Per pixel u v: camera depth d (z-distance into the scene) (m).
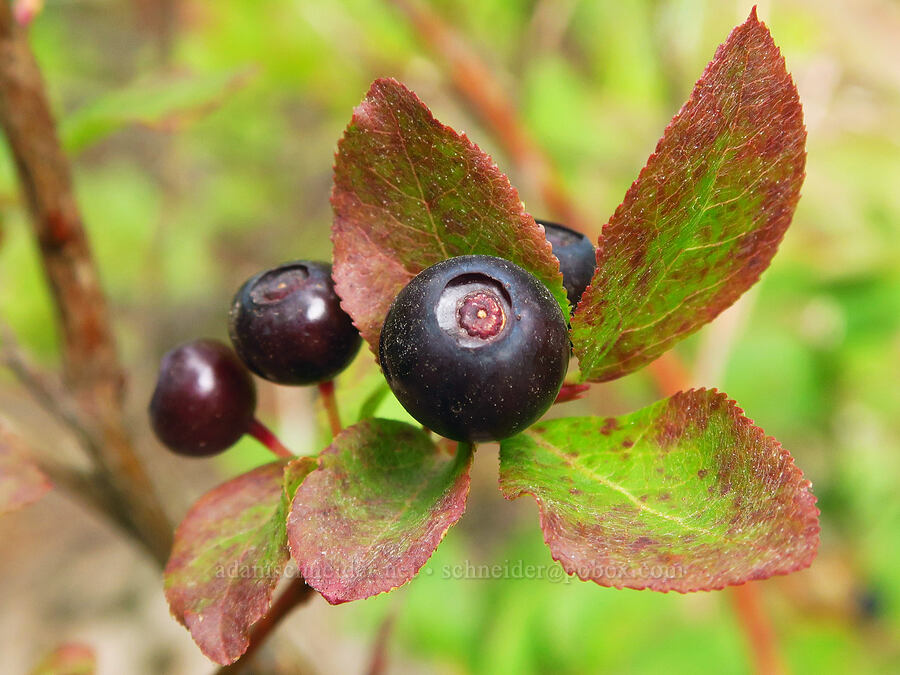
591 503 0.08
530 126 0.22
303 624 0.23
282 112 0.30
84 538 0.27
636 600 0.19
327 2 0.20
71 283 0.10
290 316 0.09
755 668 0.14
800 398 0.22
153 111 0.13
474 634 0.20
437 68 0.19
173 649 0.23
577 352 0.08
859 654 0.19
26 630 0.24
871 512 0.21
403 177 0.08
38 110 0.10
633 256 0.08
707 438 0.08
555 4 0.22
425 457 0.08
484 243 0.08
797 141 0.08
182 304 0.31
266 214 0.33
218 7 0.21
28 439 0.11
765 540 0.07
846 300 0.21
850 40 0.19
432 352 0.08
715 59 0.08
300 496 0.08
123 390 0.11
